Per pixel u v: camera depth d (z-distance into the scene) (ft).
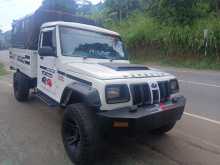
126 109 10.77
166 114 11.63
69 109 11.52
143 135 14.93
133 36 81.00
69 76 13.10
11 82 32.99
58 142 13.65
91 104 10.53
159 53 73.61
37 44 18.29
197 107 21.52
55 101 14.73
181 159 12.06
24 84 21.08
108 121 10.30
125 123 10.34
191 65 61.05
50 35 15.61
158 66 64.08
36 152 12.39
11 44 26.00
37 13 19.35
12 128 15.67
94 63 14.15
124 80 11.03
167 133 15.37
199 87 31.42
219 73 48.21
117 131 10.54
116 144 13.69
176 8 73.05
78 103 11.56
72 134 12.00
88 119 10.67
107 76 11.02
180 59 66.64
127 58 17.28
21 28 22.39
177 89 13.39
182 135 15.08
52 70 15.08
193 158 12.17
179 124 17.06
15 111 19.51
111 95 10.56
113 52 16.53
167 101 12.32
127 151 12.86
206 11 74.28
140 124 10.57
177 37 67.51
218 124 17.10
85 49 15.16
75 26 15.44
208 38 61.00
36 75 18.40
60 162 11.44
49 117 18.21
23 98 21.94
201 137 14.82
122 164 11.48
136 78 11.50
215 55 60.08
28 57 19.21
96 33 16.21
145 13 92.94
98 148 10.82
